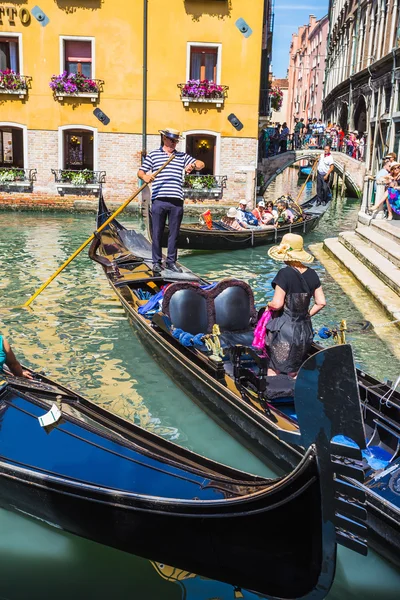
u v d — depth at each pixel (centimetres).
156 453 337
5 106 1822
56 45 1791
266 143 2397
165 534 296
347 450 237
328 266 1068
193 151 1908
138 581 309
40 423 362
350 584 306
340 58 3300
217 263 1100
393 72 2016
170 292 542
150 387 536
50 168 1864
